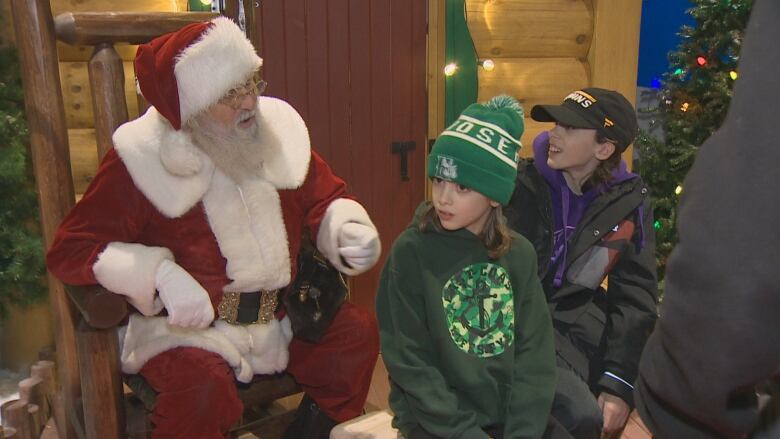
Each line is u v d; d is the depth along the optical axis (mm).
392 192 3064
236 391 1638
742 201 586
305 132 1814
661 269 3207
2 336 2752
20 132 2248
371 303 3146
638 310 1640
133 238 1607
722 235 593
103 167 1599
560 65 3102
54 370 2367
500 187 1303
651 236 1691
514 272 1405
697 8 2934
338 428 1493
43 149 1848
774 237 571
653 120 3643
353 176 2963
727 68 2941
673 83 3182
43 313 2719
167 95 1513
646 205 1683
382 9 2877
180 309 1480
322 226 1768
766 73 591
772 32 600
